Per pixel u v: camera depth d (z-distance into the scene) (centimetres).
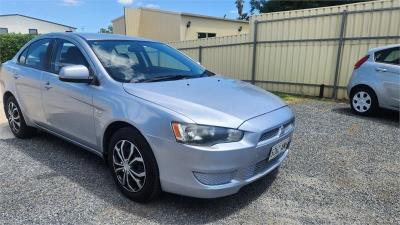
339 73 950
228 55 1283
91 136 353
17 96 473
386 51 665
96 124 338
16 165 400
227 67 1295
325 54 975
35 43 469
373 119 671
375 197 331
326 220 288
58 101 388
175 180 276
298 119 669
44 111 422
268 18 1104
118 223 279
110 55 368
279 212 300
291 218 291
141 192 301
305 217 293
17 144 479
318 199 325
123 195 324
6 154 438
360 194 337
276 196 329
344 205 315
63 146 471
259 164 296
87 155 435
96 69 347
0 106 771
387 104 659
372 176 381
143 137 289
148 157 288
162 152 276
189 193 274
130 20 2236
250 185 352
